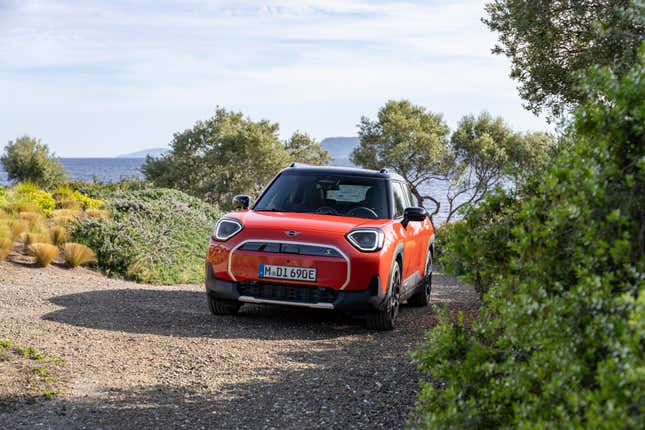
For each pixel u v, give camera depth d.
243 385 4.59
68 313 6.88
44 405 3.98
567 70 8.46
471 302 9.97
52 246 10.32
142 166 47.12
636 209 2.43
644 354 1.92
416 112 35.12
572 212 2.44
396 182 8.15
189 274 11.74
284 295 6.46
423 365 3.12
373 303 6.41
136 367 4.94
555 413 2.18
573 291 2.39
